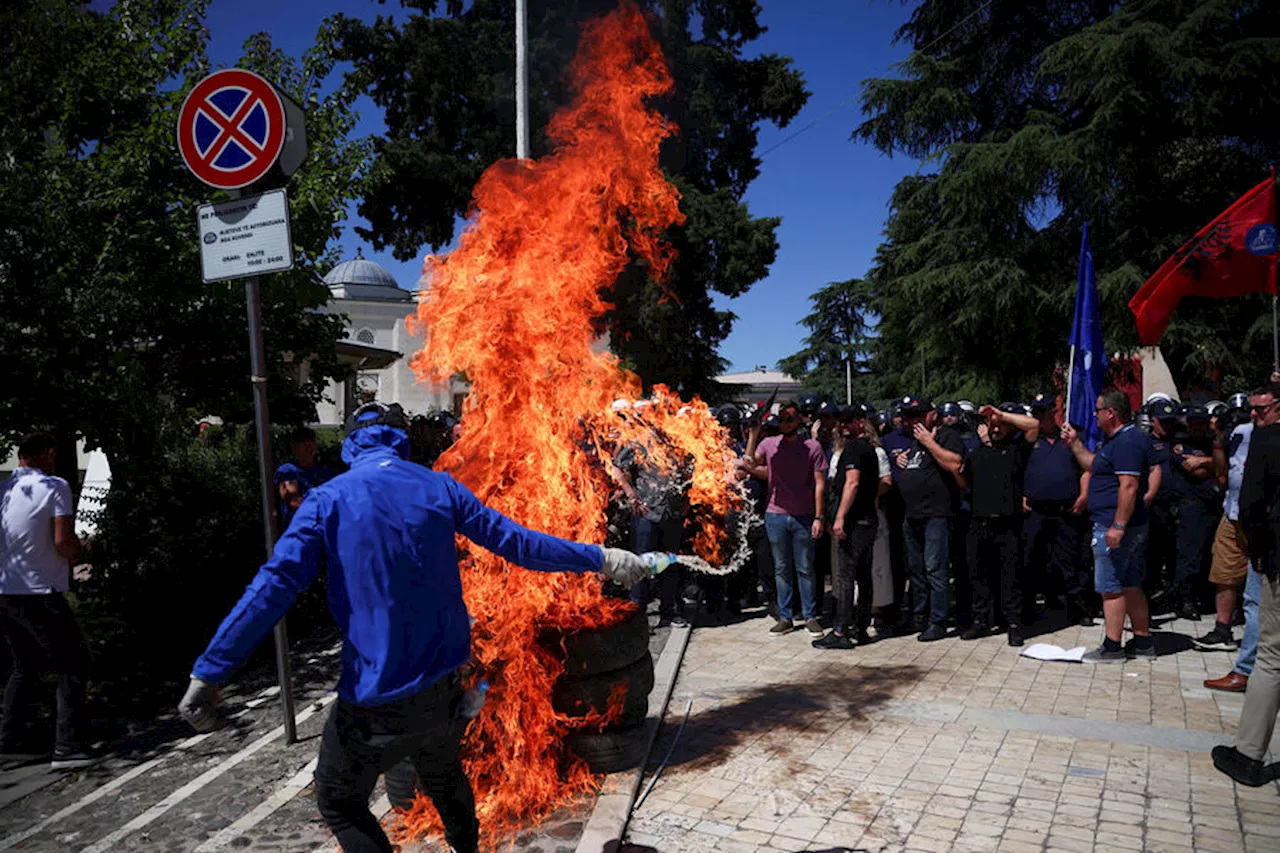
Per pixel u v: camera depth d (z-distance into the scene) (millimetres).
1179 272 9602
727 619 8484
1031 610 7934
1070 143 16203
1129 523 6402
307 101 9180
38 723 5891
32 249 7047
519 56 17750
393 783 3920
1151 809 3961
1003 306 17250
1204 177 16484
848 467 7102
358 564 2766
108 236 7324
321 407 25266
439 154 26109
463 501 3066
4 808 4516
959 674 6238
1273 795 4078
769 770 4523
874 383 45750
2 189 6832
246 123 5094
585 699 4227
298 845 3895
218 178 5152
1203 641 6797
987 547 7207
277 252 5074
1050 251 17828
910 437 7820
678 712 5496
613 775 4305
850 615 7117
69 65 7980
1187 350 16484
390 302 44000
